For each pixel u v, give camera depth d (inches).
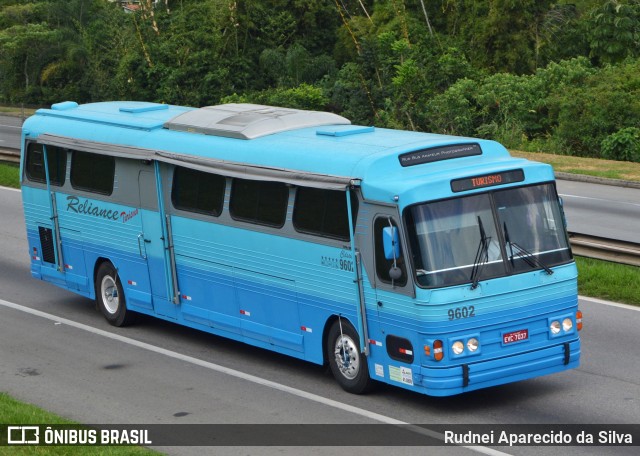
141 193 692.1
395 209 506.6
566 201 1245.1
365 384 546.9
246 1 2438.5
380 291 520.4
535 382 567.2
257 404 542.0
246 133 624.7
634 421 495.5
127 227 708.7
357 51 2482.8
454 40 2395.4
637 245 784.9
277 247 590.2
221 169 618.5
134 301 713.6
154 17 2534.5
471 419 505.7
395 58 2188.7
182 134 676.1
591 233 1026.1
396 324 514.9
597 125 1763.0
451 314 496.7
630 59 2050.9
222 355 650.2
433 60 2143.2
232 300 633.0
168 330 720.3
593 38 2242.9
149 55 2399.1
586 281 762.2
